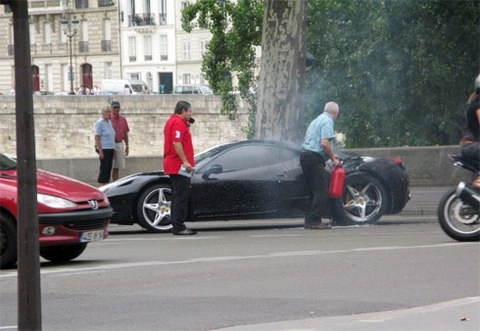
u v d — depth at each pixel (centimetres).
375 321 1784
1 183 2648
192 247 3030
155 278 2400
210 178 3569
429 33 6250
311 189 3547
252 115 7762
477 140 2769
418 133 6431
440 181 4838
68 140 13788
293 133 4994
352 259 2598
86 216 2681
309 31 6562
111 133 4953
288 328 1748
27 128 1349
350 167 3616
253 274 2408
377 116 6481
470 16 6250
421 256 2606
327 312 1934
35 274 1376
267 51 5016
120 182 3572
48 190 2673
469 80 6325
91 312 2002
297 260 2614
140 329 1823
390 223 3853
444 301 2019
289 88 4991
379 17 6294
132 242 3256
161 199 3569
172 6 19788
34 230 1373
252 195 3588
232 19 7675
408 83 6362
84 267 2634
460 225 2834
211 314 1944
